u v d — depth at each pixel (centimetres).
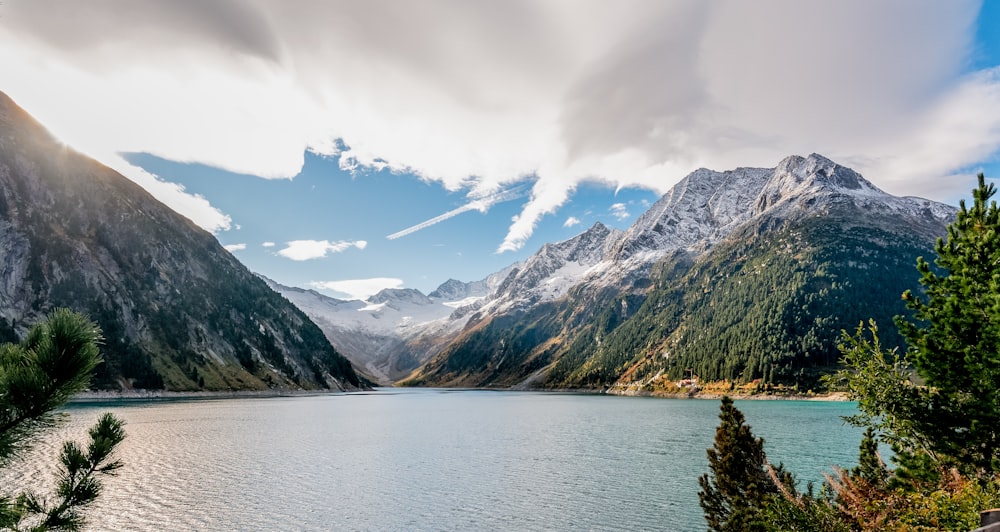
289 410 15712
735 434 2622
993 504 1322
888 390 1738
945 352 1655
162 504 4678
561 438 9312
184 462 6588
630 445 8419
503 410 17062
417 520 4375
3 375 625
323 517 4431
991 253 1638
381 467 6475
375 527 4206
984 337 1568
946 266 1745
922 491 1681
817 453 7269
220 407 16112
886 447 6309
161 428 10006
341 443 8544
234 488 5288
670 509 4709
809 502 1791
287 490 5250
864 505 1683
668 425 11606
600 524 4303
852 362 1864
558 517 4469
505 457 7256
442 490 5322
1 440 625
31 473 5156
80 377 662
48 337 660
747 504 2395
